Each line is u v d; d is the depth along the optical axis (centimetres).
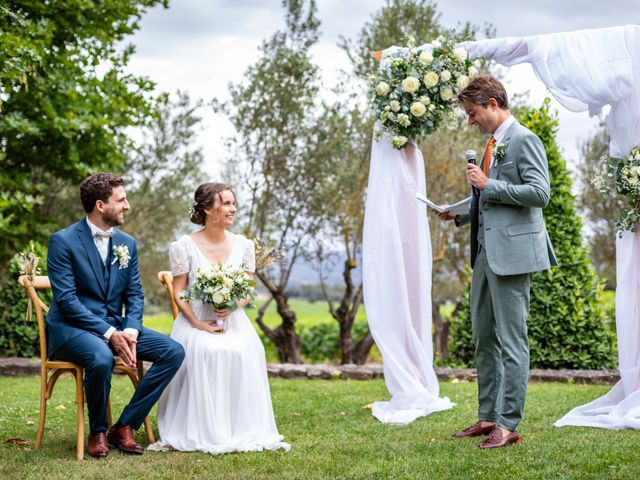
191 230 1109
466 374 626
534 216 369
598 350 642
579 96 425
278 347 916
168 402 383
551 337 650
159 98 941
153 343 375
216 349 377
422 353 479
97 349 358
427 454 354
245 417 380
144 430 423
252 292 396
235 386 381
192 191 1069
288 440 391
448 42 471
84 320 367
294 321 900
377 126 491
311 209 861
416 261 488
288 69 852
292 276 899
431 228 897
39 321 375
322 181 855
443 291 1042
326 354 1079
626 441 365
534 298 653
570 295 646
